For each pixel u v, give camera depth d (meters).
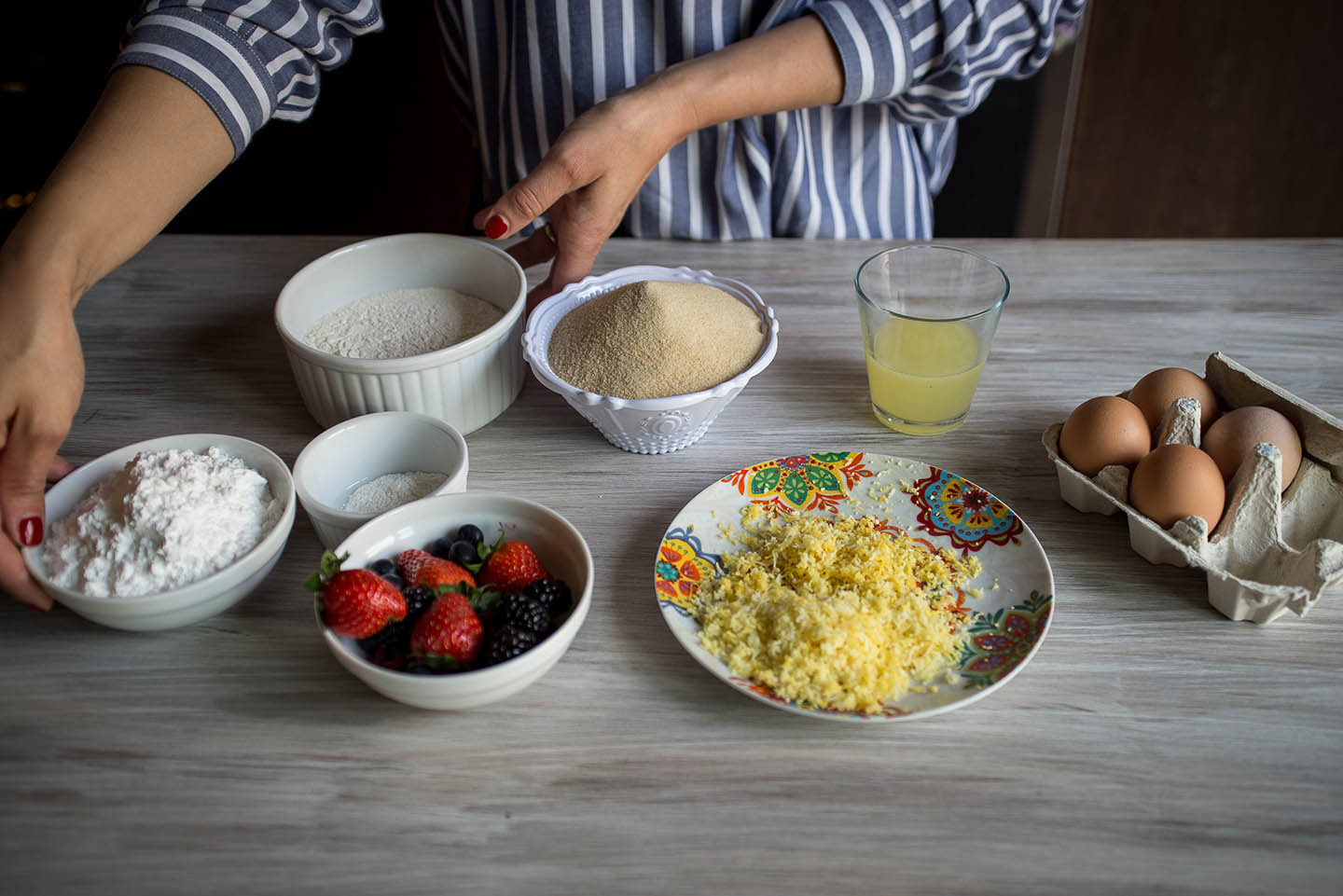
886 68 1.14
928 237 1.47
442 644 0.69
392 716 0.74
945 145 1.45
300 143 2.52
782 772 0.70
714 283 1.08
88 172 0.87
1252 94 2.23
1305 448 0.88
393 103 2.46
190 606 0.76
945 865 0.63
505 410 1.05
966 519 0.88
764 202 1.31
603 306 0.99
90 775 0.70
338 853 0.65
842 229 1.36
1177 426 0.87
